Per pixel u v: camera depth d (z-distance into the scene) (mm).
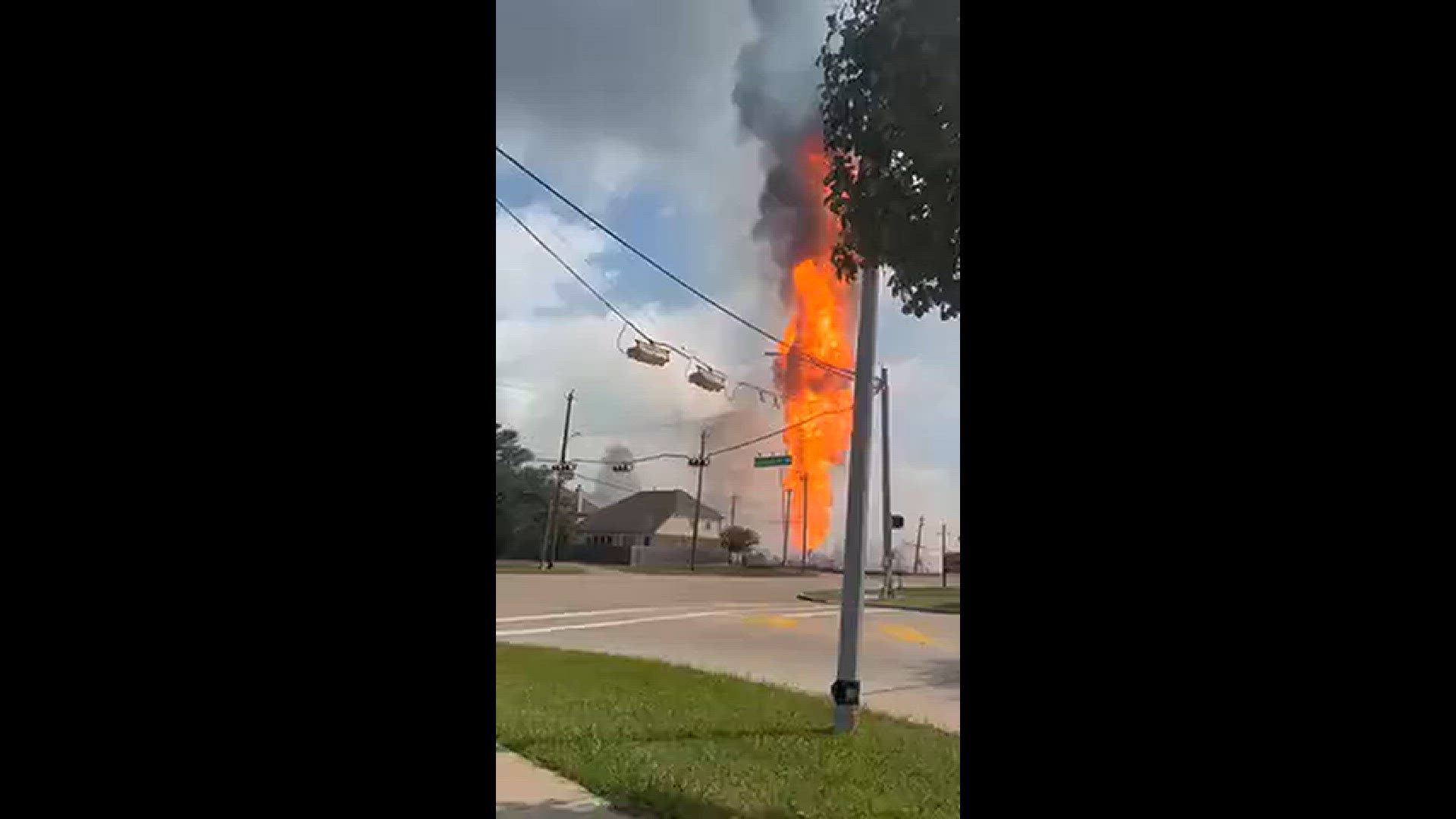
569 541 47281
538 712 6867
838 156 3471
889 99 3232
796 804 4520
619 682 8773
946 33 3148
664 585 31922
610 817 4270
